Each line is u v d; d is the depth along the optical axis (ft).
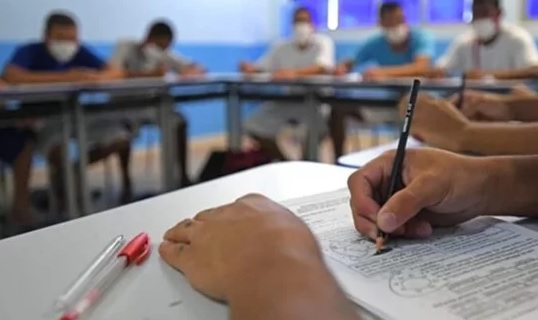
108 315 1.30
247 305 1.14
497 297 1.33
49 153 9.80
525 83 8.55
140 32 16.70
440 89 8.08
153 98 10.76
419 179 1.79
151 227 1.94
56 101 8.91
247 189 2.44
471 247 1.67
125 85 9.82
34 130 9.79
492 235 1.77
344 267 1.52
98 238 1.84
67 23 11.35
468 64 12.07
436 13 17.40
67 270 1.58
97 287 1.42
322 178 2.62
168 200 2.29
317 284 1.15
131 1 16.34
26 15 13.89
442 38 17.22
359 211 1.80
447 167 1.85
